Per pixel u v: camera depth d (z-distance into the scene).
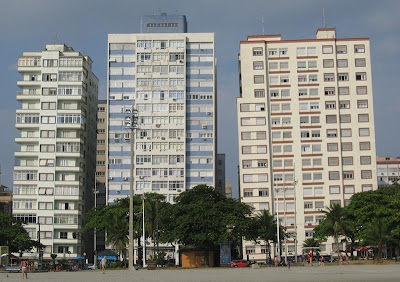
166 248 136.88
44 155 140.62
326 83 145.62
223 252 96.12
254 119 144.38
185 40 148.25
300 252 137.62
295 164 142.75
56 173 140.38
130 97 147.12
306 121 144.50
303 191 141.62
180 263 100.25
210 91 147.38
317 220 140.12
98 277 59.03
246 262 100.69
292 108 144.88
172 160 143.75
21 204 138.62
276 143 143.75
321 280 46.81
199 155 145.00
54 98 143.00
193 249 97.25
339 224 106.69
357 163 142.38
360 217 105.94
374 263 94.50
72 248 137.75
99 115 187.00
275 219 130.62
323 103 144.88
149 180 143.00
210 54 148.88
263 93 145.62
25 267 65.00
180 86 146.38
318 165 142.62
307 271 67.19
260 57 147.00
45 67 144.25
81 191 142.25
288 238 133.00
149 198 117.31
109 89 147.50
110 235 107.75
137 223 110.06
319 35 151.38
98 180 182.38
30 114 142.50
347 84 145.75
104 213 120.69
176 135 144.88
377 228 92.88
